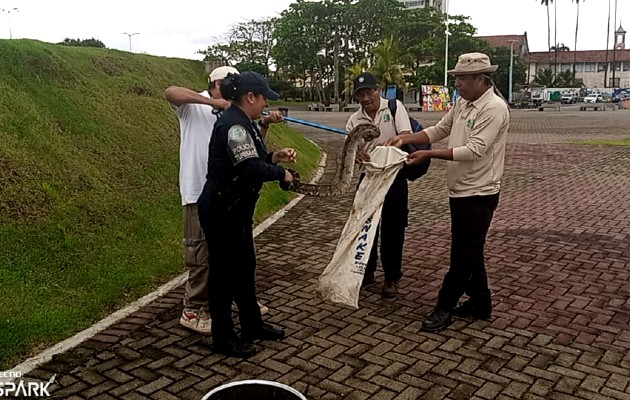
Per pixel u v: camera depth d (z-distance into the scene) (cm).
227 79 347
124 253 524
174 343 390
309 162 1246
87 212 551
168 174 721
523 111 4325
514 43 7175
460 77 384
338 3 4650
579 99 5684
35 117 641
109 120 761
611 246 625
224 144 340
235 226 354
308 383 340
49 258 471
